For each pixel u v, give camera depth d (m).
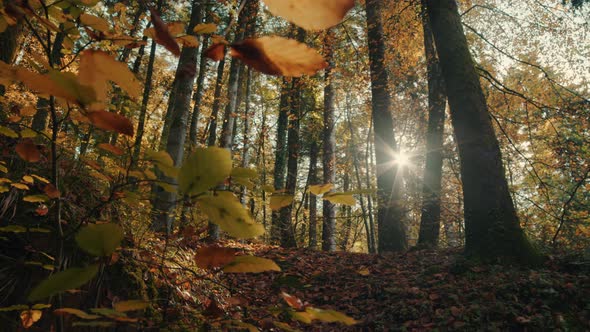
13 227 0.99
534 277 4.06
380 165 8.45
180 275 2.20
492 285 4.11
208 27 0.48
